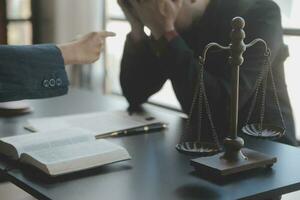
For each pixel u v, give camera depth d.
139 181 0.98
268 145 1.25
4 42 3.50
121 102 1.82
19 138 1.19
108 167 1.06
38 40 3.66
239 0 1.48
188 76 1.35
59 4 3.38
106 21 3.30
